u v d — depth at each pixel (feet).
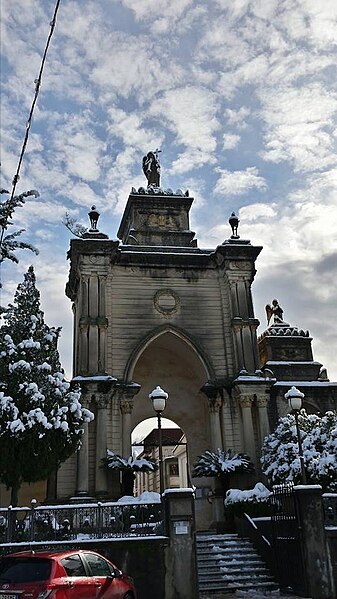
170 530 52.70
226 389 98.73
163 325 101.40
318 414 102.63
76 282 107.86
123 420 92.99
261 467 90.68
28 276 81.66
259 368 99.14
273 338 120.88
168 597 50.49
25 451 68.23
